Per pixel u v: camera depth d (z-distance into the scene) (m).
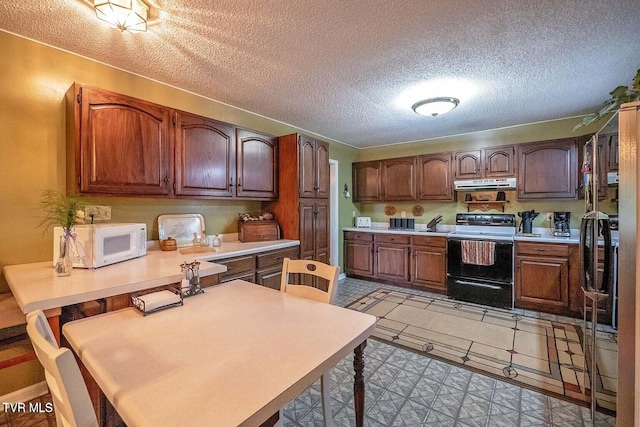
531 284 3.38
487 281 3.58
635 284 1.24
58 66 2.05
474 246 3.65
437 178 4.35
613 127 1.50
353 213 5.29
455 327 2.93
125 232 2.13
